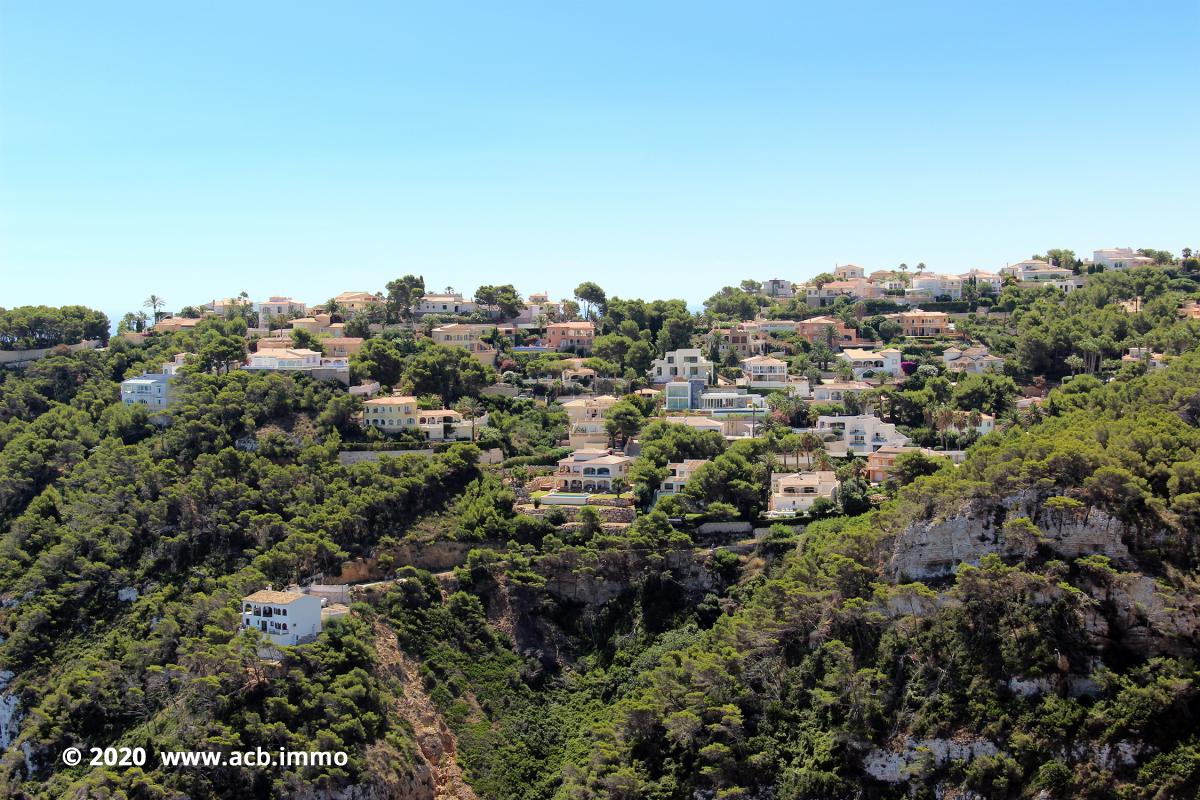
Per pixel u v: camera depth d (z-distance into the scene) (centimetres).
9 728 15612
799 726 13612
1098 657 12706
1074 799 11794
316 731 13438
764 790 13150
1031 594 13238
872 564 15188
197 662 14175
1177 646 12506
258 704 13738
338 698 13875
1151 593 12769
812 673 14062
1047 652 12750
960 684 13050
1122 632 12825
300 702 13812
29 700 15625
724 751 13188
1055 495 13962
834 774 12925
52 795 13775
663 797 13188
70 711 14888
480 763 14938
